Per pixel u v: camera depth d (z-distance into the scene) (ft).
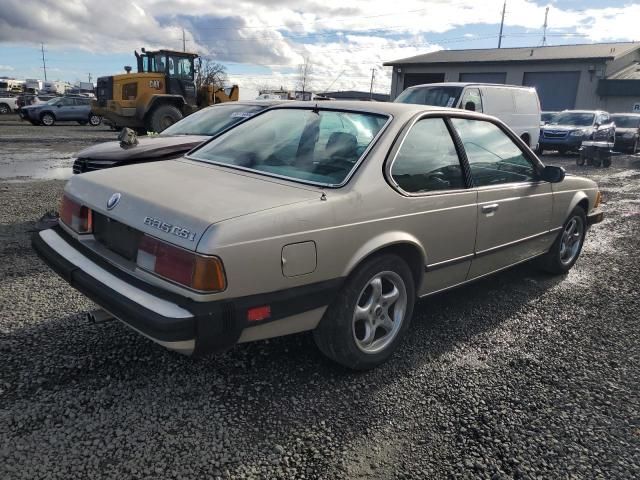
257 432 8.43
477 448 8.34
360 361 10.08
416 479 7.61
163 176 10.17
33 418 8.39
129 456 7.71
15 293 13.25
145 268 8.37
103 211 9.33
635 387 10.37
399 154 10.40
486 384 10.23
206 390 9.47
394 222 9.97
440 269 11.44
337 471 7.68
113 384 9.48
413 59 119.65
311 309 8.87
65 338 11.02
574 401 9.78
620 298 15.21
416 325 12.83
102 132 75.20
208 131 22.88
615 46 105.91
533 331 12.76
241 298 7.98
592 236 22.85
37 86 249.96
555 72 98.68
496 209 12.60
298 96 98.99
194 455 7.82
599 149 51.62
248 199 8.64
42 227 11.34
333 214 8.97
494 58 106.73
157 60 60.34
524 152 14.15
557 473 7.89
